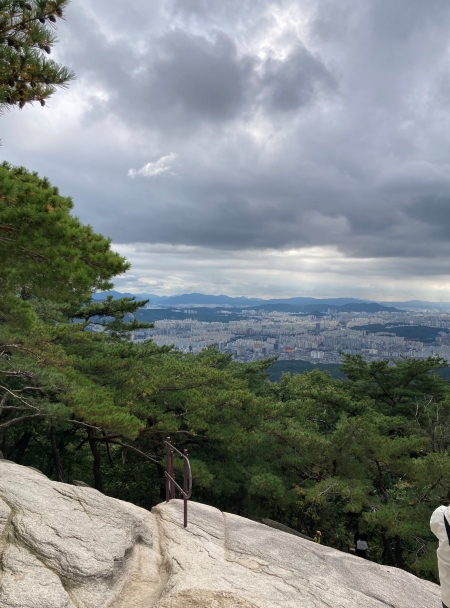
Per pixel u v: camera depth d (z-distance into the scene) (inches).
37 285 304.2
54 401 615.2
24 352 525.7
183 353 1082.1
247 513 698.2
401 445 564.4
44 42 262.1
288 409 711.7
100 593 146.9
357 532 655.8
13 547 153.3
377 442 566.6
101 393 520.7
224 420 641.0
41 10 253.4
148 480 823.1
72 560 154.0
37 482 217.9
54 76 263.9
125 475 830.5
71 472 925.8
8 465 249.0
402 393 936.9
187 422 627.8
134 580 165.2
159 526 227.8
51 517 179.8
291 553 222.5
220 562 191.9
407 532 495.8
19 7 254.4
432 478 511.2
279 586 177.5
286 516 815.7
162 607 141.7
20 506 181.9
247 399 623.5
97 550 165.6
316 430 794.2
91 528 182.1
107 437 630.5
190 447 703.7
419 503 536.1
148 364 695.1
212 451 699.4
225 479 629.0
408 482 594.9
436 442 676.1
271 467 670.5
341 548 754.8
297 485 631.2
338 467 609.0
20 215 265.7
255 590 167.2
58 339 655.8
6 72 257.0
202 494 752.3
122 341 840.3
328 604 170.4
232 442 605.3
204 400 623.2
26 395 661.3
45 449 909.2
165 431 598.9
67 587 143.6
